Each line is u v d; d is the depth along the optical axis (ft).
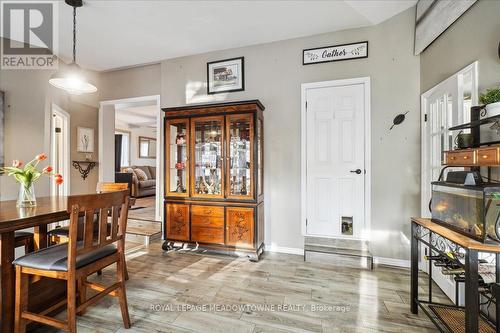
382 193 8.80
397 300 6.40
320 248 9.16
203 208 9.66
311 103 9.62
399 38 8.54
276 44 10.11
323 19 8.60
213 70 11.01
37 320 4.58
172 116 10.10
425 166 8.00
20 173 5.91
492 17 5.25
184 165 10.25
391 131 8.67
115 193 5.24
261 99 10.30
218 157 9.79
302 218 9.70
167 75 11.80
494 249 3.75
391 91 8.66
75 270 4.55
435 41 7.38
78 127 12.65
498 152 4.00
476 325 3.82
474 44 5.74
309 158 9.66
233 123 9.70
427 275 7.83
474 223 4.09
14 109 9.50
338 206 9.32
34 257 4.76
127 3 7.64
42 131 10.30
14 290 4.87
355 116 9.11
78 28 9.04
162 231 11.84
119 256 5.45
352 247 9.14
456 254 5.32
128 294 6.71
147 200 20.67
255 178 9.09
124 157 26.14
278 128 10.05
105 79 13.47
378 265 8.70
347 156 9.20
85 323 5.48
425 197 7.98
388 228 8.74
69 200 4.32
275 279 7.59
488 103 4.81
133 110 19.74
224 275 7.86
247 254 9.09
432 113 7.59
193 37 9.78
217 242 9.48
